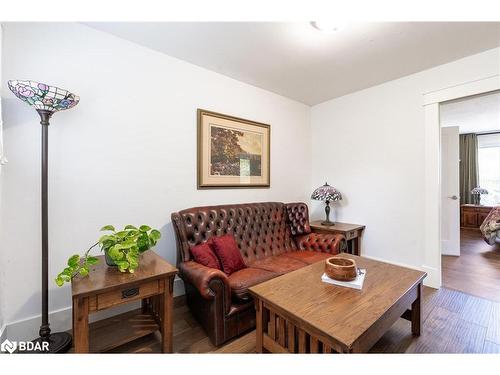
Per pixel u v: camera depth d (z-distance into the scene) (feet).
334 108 11.80
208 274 5.41
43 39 5.76
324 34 6.60
